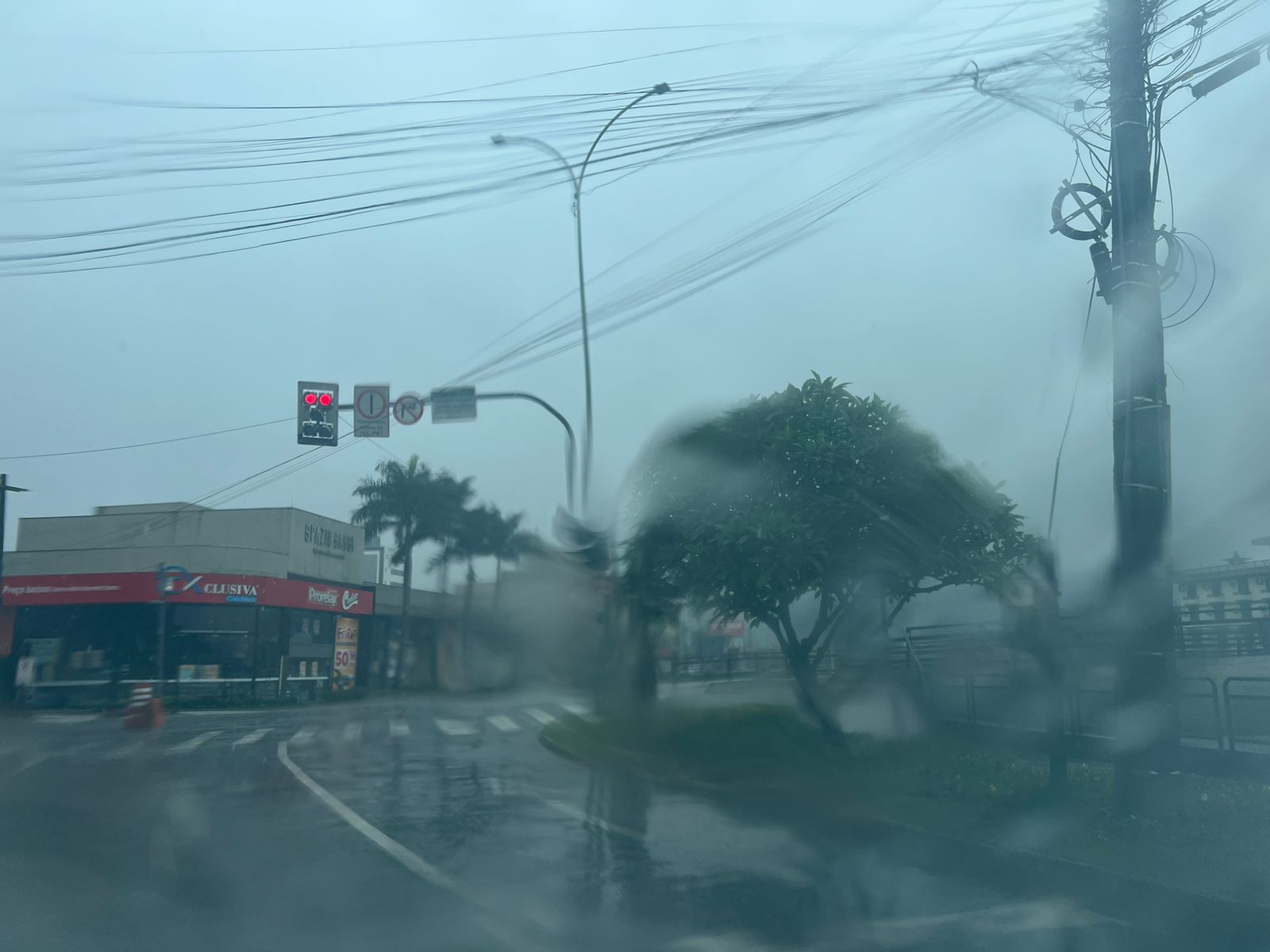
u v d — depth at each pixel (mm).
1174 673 10117
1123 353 10531
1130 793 10023
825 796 11906
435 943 6898
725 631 28531
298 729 24203
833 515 13734
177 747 19781
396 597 51188
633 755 15680
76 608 37406
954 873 8953
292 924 7309
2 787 13977
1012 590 14055
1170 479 10383
